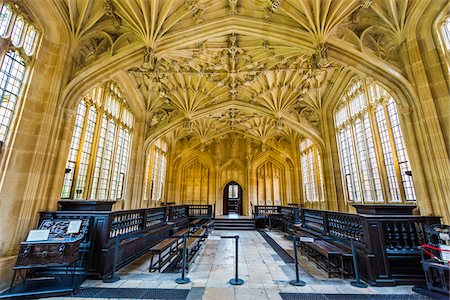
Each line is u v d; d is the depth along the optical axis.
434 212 5.88
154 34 7.51
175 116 13.59
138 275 5.05
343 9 7.00
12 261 4.74
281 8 7.58
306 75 11.16
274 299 3.79
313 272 5.41
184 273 4.91
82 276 4.68
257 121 17.67
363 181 10.01
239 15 8.21
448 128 5.91
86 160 8.24
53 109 6.12
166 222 10.28
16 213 5.11
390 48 7.58
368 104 9.59
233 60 10.33
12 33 5.21
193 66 10.63
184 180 20.47
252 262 6.36
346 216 5.95
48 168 5.89
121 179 11.11
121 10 7.16
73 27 6.80
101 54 7.78
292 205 17.89
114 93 10.32
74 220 4.82
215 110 14.04
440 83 6.22
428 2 6.35
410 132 6.62
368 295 3.97
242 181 20.52
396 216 4.96
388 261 4.61
